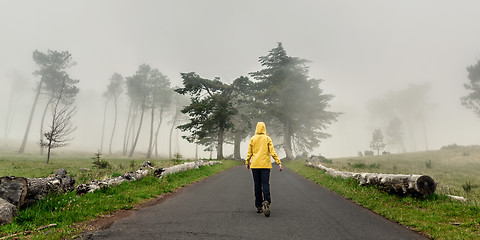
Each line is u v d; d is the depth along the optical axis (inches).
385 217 191.9
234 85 1317.7
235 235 141.8
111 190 257.4
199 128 1224.2
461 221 172.7
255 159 199.5
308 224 167.0
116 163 853.8
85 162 919.7
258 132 210.5
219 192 303.7
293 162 1050.1
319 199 265.9
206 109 1170.6
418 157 1075.9
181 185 356.5
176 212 199.0
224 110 1187.3
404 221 176.7
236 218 181.0
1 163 731.4
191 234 142.6
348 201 257.4
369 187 311.7
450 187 405.1
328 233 148.4
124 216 184.7
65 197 202.5
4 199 161.6
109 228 153.3
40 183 188.7
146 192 272.5
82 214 177.2
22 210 167.3
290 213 199.3
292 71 1400.1
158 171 376.5
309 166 699.4
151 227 156.1
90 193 237.0
